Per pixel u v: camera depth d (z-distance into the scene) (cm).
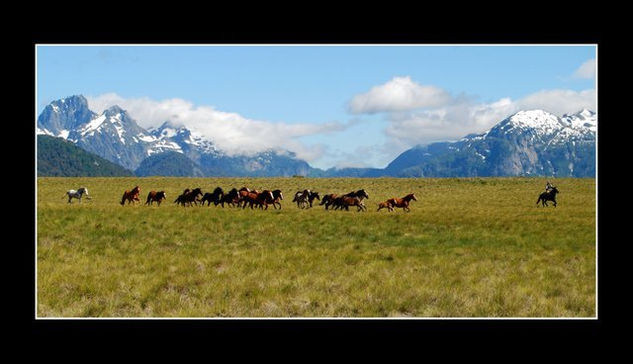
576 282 1695
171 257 1998
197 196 4012
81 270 1770
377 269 1856
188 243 2369
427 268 1889
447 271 1831
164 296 1520
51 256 1967
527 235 2656
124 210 3238
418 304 1470
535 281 1702
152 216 3041
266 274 1741
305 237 2586
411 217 3262
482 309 1436
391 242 2456
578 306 1472
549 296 1575
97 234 2475
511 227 2908
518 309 1446
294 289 1580
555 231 2759
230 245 2344
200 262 1914
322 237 2594
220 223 2897
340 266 1889
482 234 2677
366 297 1505
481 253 2175
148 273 1752
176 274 1741
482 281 1709
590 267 1892
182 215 3122
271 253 2097
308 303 1470
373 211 3750
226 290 1562
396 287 1591
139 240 2389
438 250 2233
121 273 1744
